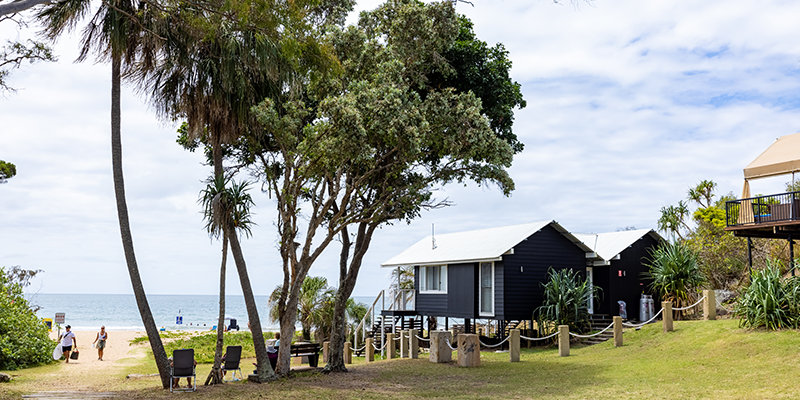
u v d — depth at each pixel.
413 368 17.86
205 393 12.87
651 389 12.00
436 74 18.95
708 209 28.19
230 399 12.05
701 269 24.67
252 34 14.31
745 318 16.50
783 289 15.67
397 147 15.73
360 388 13.82
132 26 14.15
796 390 10.56
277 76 15.16
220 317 15.20
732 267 25.16
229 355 16.41
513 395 12.44
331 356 17.23
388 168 17.53
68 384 15.33
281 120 14.92
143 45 14.50
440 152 17.02
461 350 18.06
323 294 31.38
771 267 16.88
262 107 14.88
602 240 27.34
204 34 14.10
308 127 14.95
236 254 15.52
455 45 18.52
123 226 14.16
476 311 24.89
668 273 22.08
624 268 25.44
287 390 13.29
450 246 28.58
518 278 23.72
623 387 12.50
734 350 14.59
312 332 31.30
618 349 18.47
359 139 14.47
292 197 15.67
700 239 27.25
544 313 22.95
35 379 16.41
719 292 22.91
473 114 15.79
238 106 15.02
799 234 21.25
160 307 140.25
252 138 16.38
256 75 15.27
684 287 21.88
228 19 13.34
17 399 11.37
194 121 15.27
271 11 13.20
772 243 24.81
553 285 22.91
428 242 31.86
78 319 94.44
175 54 14.62
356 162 16.39
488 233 27.75
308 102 17.78
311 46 14.86
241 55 14.46
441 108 15.92
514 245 23.28
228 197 14.48
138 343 33.66
